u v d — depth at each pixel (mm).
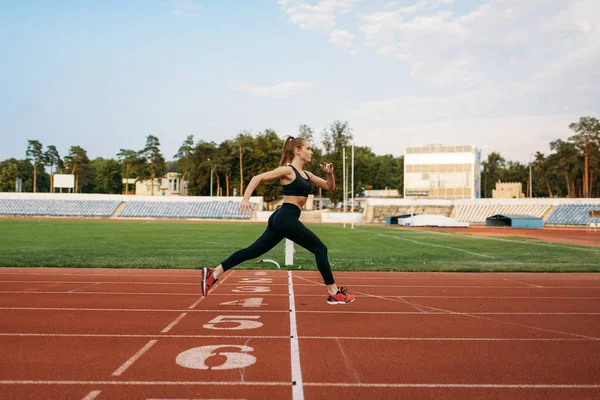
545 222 51188
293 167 5340
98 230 31469
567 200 54281
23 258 13414
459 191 63625
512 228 47312
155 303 7070
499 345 4879
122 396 3332
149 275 10602
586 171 66312
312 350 4586
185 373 3848
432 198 64375
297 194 5379
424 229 43250
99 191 102625
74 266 11875
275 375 3830
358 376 3840
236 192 76250
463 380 3789
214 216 59844
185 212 61125
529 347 4812
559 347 4820
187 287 8789
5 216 59281
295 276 10742
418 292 8492
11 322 5699
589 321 6094
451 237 30203
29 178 96125
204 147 76000
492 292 8547
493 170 108062
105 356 4312
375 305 7125
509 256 16938
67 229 32000
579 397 3451
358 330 5457
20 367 3980
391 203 62375
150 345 4688
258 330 5379
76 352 4438
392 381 3738
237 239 24703
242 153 74875
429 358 4383
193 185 80188
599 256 17094
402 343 4914
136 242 21609
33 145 79688
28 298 7395
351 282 9859
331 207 95250
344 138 81750
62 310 6461
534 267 12688
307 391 3479
